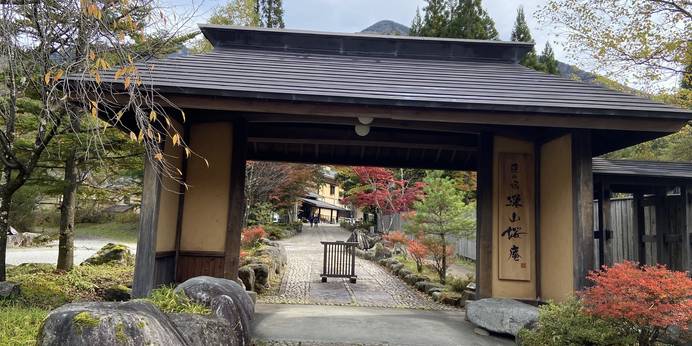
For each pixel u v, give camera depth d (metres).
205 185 7.14
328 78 6.35
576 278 5.82
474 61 8.07
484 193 7.25
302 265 14.26
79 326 2.88
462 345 5.35
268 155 9.24
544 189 7.08
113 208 27.92
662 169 7.85
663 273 4.27
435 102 5.55
